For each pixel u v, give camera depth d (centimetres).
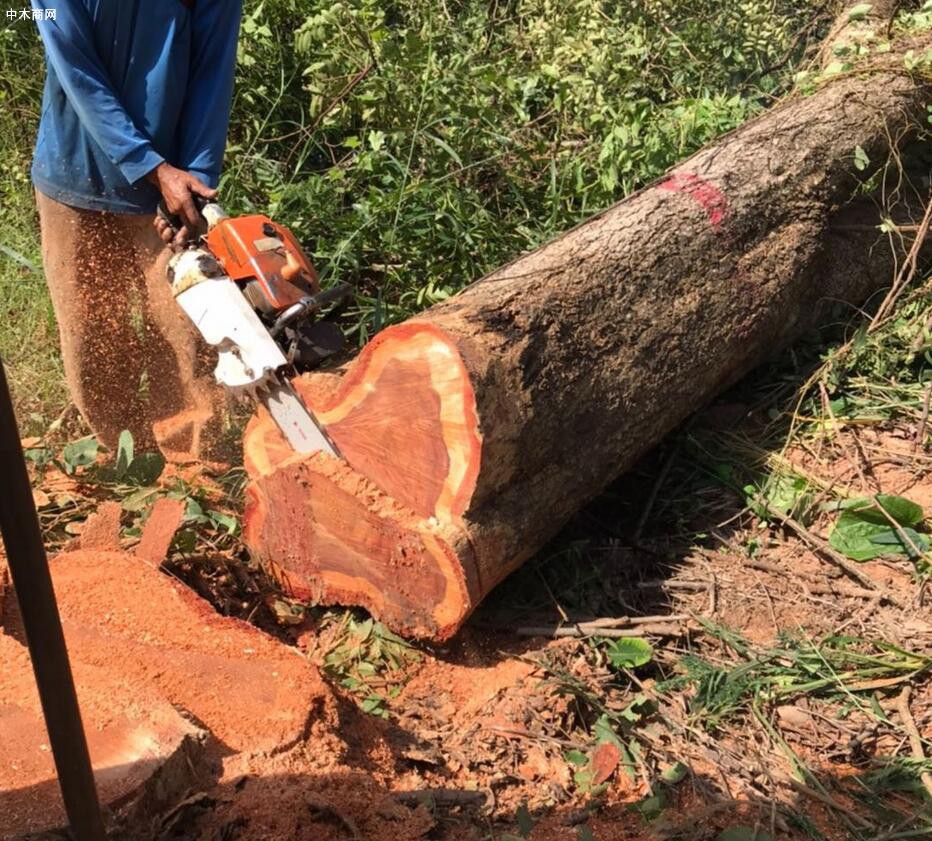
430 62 489
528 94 514
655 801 249
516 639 310
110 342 394
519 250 472
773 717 280
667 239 353
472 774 262
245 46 525
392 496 300
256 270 309
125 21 338
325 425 308
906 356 405
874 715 277
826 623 310
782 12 605
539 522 305
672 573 335
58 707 162
